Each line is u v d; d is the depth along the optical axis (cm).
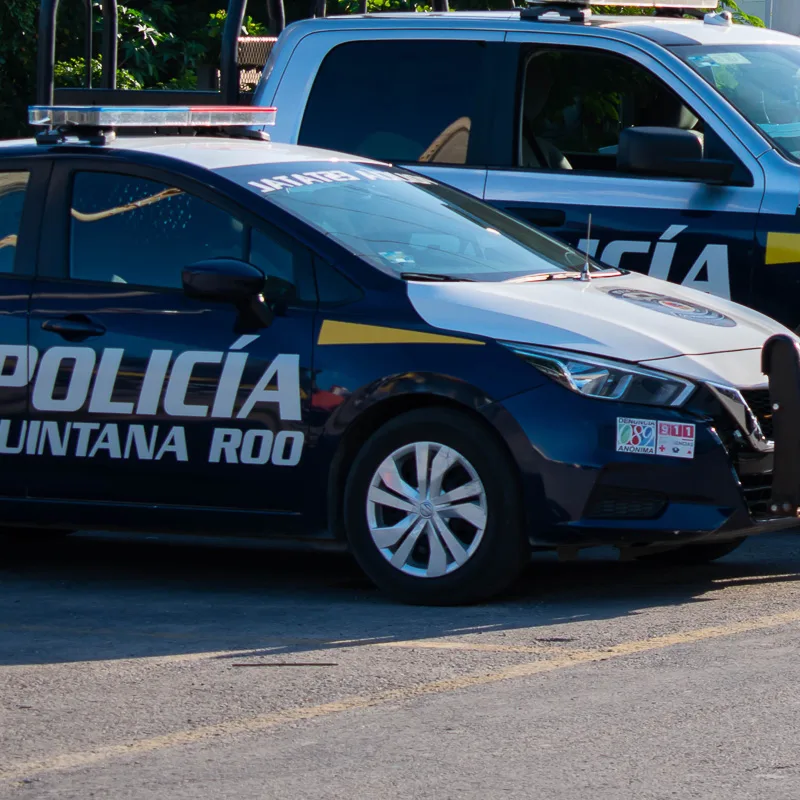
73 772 914
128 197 1432
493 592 1304
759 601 1304
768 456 1324
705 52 1716
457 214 1514
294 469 1344
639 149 1647
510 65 1750
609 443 1268
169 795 871
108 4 2464
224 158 1456
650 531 1270
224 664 1140
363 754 928
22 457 1427
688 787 858
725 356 1330
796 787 855
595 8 2372
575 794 852
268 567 1535
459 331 1302
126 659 1161
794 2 3309
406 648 1173
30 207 1459
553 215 1686
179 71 3725
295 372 1337
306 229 1377
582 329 1305
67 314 1413
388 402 1321
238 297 1332
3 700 1060
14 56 3381
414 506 1312
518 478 1281
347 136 1800
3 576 1502
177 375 1370
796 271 1590
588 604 1309
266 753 936
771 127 1656
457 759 912
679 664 1097
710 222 1623
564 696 1030
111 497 1407
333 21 1836
